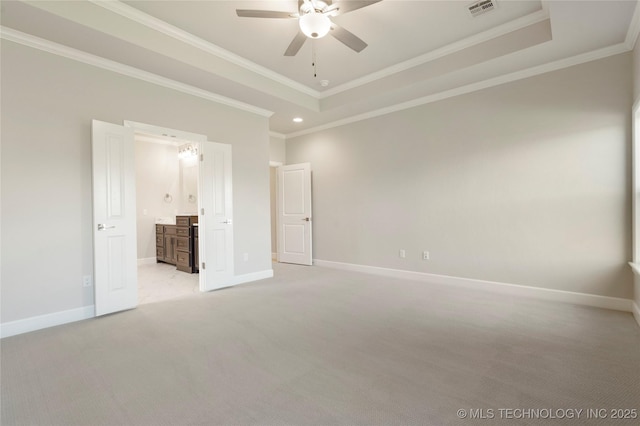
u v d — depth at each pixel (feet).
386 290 13.28
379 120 16.26
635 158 9.65
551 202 11.49
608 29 9.17
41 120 9.33
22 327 8.92
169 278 16.19
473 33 10.73
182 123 12.73
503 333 8.57
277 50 11.67
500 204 12.63
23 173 9.02
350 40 8.87
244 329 9.07
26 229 9.06
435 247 14.51
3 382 6.30
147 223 21.13
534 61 11.12
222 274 13.97
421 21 9.96
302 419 5.16
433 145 14.39
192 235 17.49
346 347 7.83
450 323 9.37
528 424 4.98
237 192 14.84
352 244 17.69
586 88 10.71
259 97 13.97
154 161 21.62
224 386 6.15
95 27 8.67
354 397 5.75
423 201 14.82
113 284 10.50
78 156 10.02
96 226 10.11
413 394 5.82
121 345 8.04
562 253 11.31
